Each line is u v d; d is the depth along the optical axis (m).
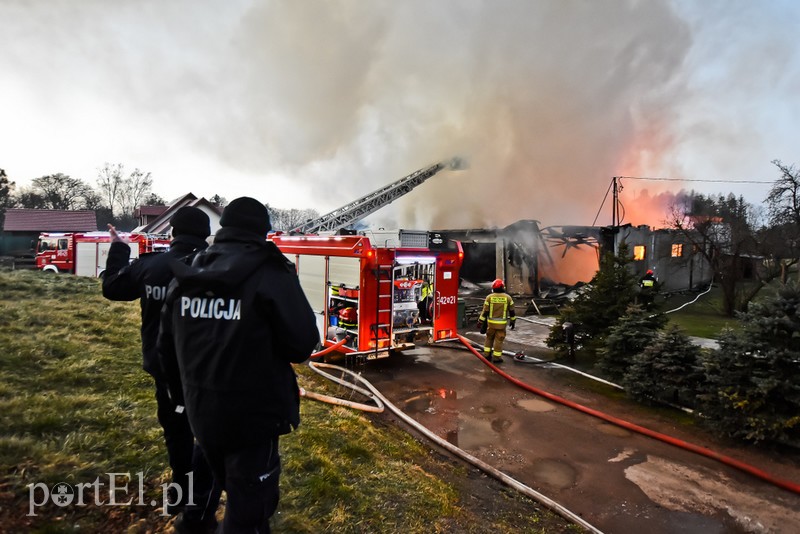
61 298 8.55
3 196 50.00
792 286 4.80
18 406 3.14
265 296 1.58
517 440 4.91
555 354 8.78
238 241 1.70
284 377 1.70
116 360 4.75
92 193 59.38
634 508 3.63
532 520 3.35
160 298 2.18
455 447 4.60
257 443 1.64
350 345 7.44
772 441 4.66
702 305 15.91
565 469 4.27
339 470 3.26
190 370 1.62
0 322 5.59
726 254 14.77
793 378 4.50
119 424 3.21
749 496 3.82
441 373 7.52
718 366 4.99
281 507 2.62
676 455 4.58
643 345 6.55
